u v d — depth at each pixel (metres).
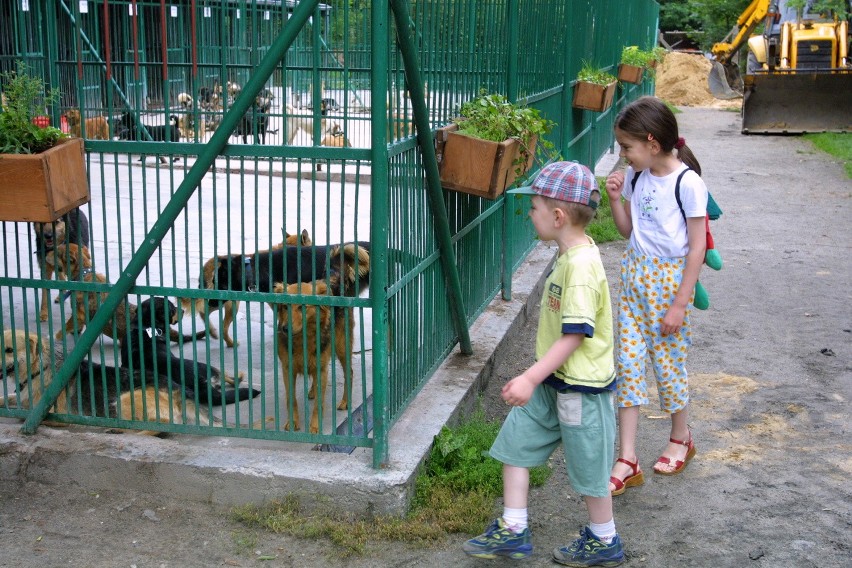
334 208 11.12
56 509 4.02
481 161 4.62
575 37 9.66
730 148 18.55
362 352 3.97
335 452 4.27
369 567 3.62
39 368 4.44
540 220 3.45
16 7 4.80
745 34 29.17
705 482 4.43
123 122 4.31
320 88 3.81
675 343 4.26
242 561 3.66
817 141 18.86
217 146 3.86
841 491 4.32
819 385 5.80
